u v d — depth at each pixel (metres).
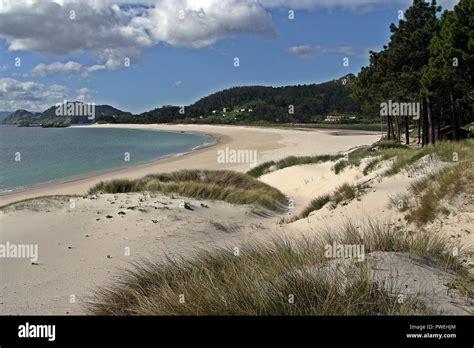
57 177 33.75
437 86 30.03
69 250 9.45
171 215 12.41
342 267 5.12
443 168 12.56
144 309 4.97
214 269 6.13
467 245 7.57
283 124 121.94
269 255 6.41
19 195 25.44
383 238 6.29
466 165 11.27
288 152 47.25
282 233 11.68
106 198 13.95
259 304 4.26
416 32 33.59
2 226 10.85
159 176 19.75
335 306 4.08
